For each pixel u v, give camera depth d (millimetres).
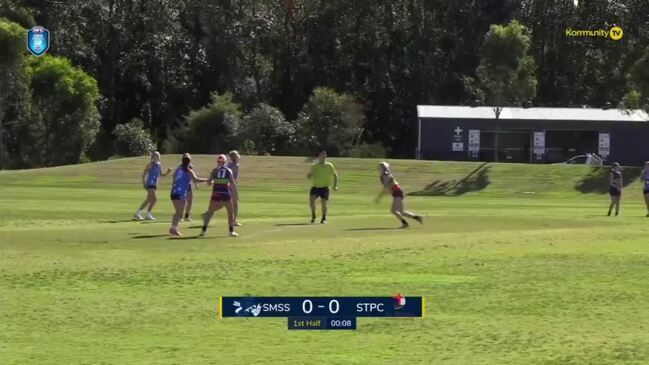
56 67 89875
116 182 70312
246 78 118438
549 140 94688
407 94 118750
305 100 118938
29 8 96125
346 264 21047
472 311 15383
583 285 18219
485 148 96188
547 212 44719
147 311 15203
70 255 22141
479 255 23203
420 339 13258
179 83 113500
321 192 32344
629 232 30656
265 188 68688
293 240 26219
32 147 91562
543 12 118250
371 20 119688
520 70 87688
